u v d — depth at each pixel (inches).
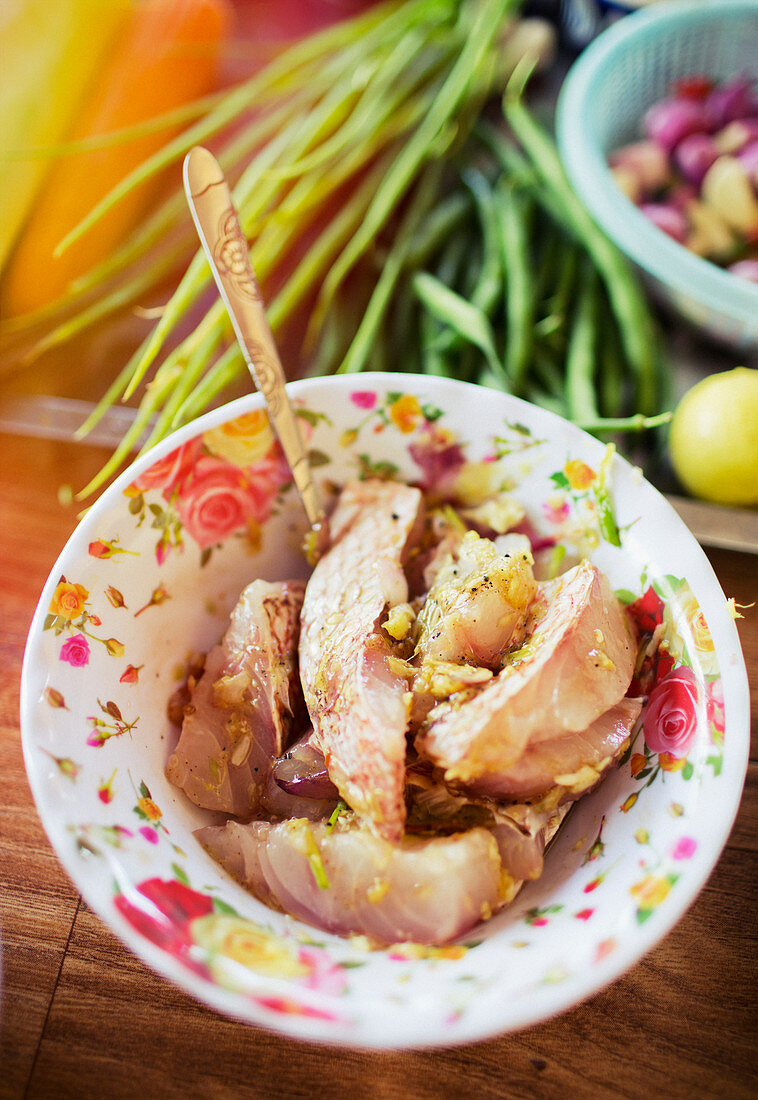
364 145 17.2
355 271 17.6
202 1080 10.8
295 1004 9.0
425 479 13.2
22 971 11.4
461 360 15.9
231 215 11.3
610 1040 11.0
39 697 10.5
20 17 17.6
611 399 15.9
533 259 17.7
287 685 12.0
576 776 10.7
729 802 10.0
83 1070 10.8
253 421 12.2
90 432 15.8
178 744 11.7
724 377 15.2
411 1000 9.2
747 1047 11.0
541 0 19.8
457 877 10.2
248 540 13.0
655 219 17.2
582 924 9.8
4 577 14.5
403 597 12.1
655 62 18.6
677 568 11.5
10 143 17.0
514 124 17.5
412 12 17.8
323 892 10.5
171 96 18.4
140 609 11.9
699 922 11.8
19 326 16.2
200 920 9.7
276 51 20.1
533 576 12.3
